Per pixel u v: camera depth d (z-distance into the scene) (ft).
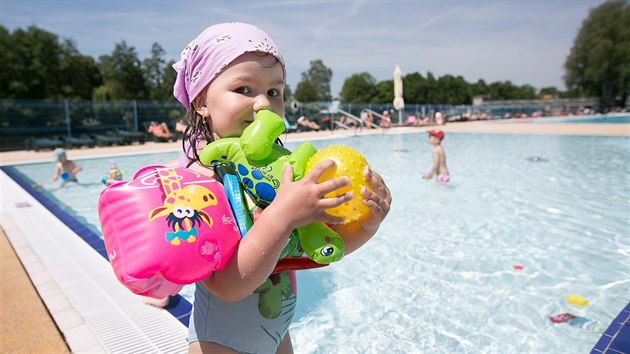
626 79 184.96
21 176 37.52
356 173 4.34
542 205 23.15
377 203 4.41
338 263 15.53
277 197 4.05
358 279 14.19
